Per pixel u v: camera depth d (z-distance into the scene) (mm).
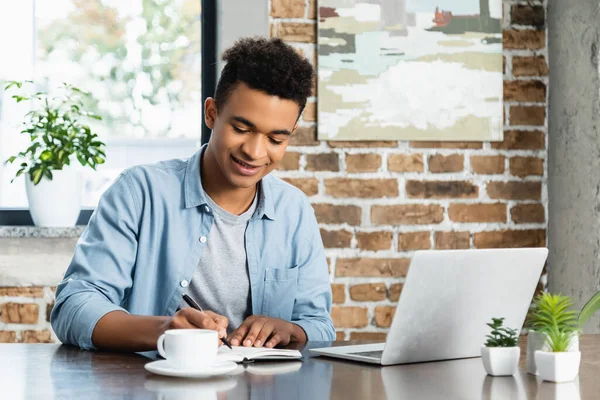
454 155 2869
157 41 2938
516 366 1220
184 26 2939
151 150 2930
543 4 2932
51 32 2889
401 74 2826
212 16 2908
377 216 2822
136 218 1712
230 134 1552
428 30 2844
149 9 2934
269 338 1548
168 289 1724
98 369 1243
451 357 1379
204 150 1807
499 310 1405
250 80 1513
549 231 2891
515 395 1072
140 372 1218
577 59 2764
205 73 2900
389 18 2826
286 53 1543
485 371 1262
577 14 2766
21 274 2674
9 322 2670
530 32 2920
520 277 1400
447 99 2850
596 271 2664
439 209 2855
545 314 1238
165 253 1728
